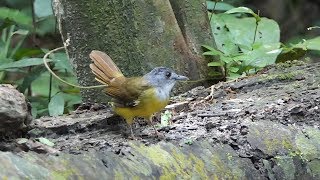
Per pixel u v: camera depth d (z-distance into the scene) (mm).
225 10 10367
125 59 7867
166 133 6383
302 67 8281
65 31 7938
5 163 5004
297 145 6410
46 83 10133
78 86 7441
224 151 6098
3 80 9586
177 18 8477
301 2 16109
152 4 7996
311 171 6352
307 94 7281
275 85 7773
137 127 6746
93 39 7797
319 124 6734
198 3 8562
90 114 7238
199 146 6047
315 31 15664
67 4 7777
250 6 15797
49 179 5094
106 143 5938
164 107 6602
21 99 5812
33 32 10227
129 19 7852
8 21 9609
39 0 9914
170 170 5691
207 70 8445
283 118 6723
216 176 5867
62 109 8484
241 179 5984
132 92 6336
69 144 5969
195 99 7645
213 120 6715
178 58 8172
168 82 6445
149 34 7973
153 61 7980
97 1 7723
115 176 5391
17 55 9555
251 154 6180
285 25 15820
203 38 8539
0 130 5695
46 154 5414
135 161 5617
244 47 8891
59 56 8898
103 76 6555
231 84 7898
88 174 5297
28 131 6164
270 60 8930
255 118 6688
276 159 6238
